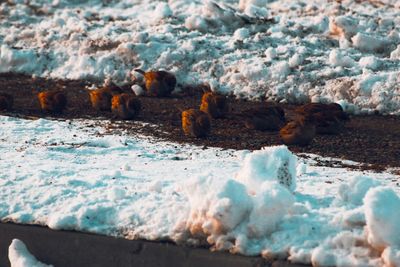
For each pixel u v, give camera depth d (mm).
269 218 16625
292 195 17000
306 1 41000
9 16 42750
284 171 18578
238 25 38531
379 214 15508
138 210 18312
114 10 42625
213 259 16688
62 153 24484
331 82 32875
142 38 37625
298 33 37406
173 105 32469
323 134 28141
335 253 15875
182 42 37125
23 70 38531
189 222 17281
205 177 17266
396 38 36031
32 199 19547
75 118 30141
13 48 39438
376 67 33594
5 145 25562
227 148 25859
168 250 17203
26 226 18672
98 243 17891
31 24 42000
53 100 30953
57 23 41031
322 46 36188
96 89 34312
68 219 18406
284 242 16359
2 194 19812
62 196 19484
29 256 18391
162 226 17688
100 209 18531
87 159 23750
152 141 26609
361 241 15992
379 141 27297
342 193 18281
